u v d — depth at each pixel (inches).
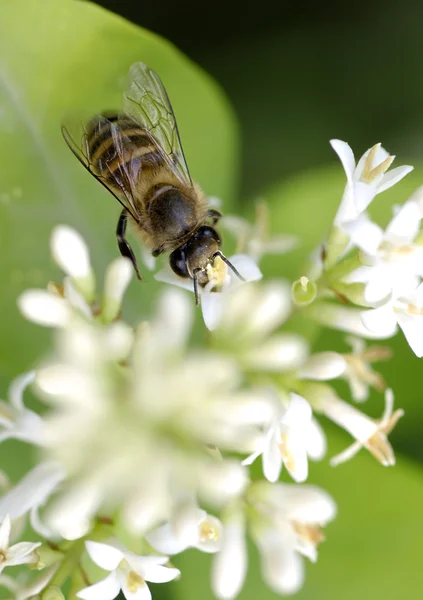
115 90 5.8
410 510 5.7
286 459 5.1
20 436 5.0
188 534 4.7
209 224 5.5
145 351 4.6
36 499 4.9
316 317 5.3
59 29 5.8
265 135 6.8
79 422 4.5
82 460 4.5
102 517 5.1
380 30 6.8
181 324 4.6
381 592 5.7
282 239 5.8
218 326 5.1
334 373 5.2
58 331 4.9
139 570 5.1
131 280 5.9
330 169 6.1
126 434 4.5
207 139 6.1
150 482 4.5
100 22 5.8
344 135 6.8
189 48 6.7
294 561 5.3
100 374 4.6
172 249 5.4
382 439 5.4
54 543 5.2
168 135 5.6
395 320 5.2
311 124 6.8
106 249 5.9
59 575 5.1
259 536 5.3
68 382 4.5
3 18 5.7
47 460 4.6
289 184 6.1
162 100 5.6
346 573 5.7
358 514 5.7
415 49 6.8
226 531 5.3
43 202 5.9
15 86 5.8
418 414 5.9
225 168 6.2
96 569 5.2
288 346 5.1
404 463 5.8
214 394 4.6
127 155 5.5
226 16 6.7
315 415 5.8
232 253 6.0
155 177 5.5
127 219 5.7
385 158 5.3
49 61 5.8
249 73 6.8
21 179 5.9
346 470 5.8
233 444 4.9
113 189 5.6
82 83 5.8
